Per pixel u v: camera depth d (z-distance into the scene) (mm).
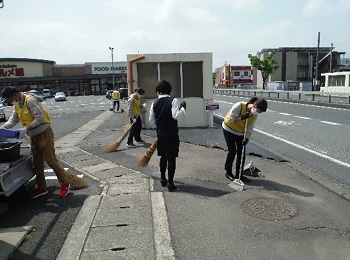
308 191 4512
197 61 10602
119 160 6488
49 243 3197
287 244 3072
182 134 9562
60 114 20516
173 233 3297
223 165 5945
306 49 54969
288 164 5988
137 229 3391
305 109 17531
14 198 4461
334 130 10102
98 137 9695
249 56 49188
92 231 3367
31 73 57375
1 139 4746
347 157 6648
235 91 42875
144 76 10648
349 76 27859
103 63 59906
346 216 3674
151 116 4637
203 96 10789
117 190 4621
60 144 8523
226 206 3973
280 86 41344
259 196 4316
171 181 4562
